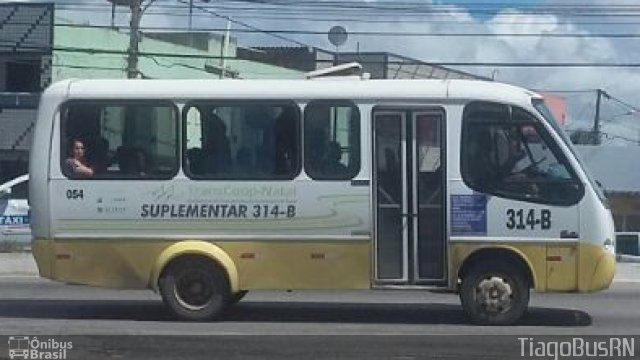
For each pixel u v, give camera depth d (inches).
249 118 450.6
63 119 457.1
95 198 453.7
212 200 449.4
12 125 1333.7
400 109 444.1
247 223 448.5
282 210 447.2
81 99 456.1
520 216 438.0
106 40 1417.3
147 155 453.4
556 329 438.6
